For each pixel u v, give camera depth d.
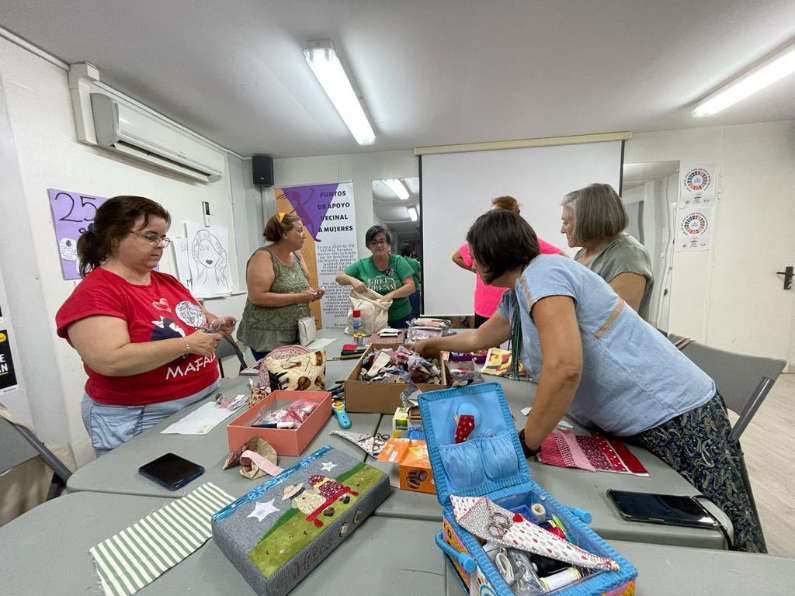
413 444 0.71
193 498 0.65
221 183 3.23
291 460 0.76
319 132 2.89
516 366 1.04
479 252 0.79
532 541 0.42
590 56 1.90
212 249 3.05
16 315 1.68
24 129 1.64
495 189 3.35
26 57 1.65
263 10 1.50
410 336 1.61
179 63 1.87
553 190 3.26
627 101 2.46
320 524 0.52
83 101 1.87
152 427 0.94
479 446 0.57
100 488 0.69
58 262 1.77
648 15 1.58
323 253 3.67
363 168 3.52
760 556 0.50
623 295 1.20
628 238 1.26
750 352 3.16
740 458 0.81
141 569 0.50
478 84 2.17
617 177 3.15
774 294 3.07
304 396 0.96
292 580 0.46
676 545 0.53
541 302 0.69
